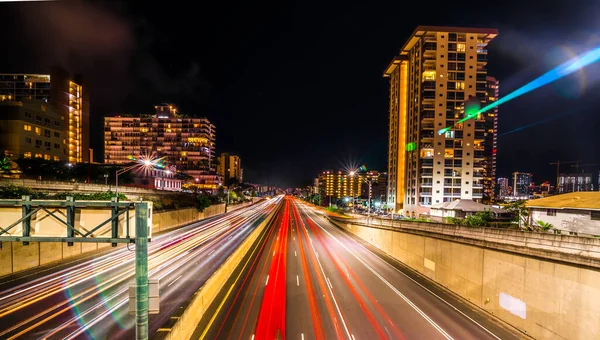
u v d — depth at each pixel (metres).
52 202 7.79
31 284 23.44
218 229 60.91
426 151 78.62
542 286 17.05
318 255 38.34
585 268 15.00
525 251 18.06
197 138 144.25
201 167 142.62
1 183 32.50
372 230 47.44
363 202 160.62
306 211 125.25
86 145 110.50
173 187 106.81
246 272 29.22
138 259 7.90
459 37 79.00
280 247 43.34
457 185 77.81
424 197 78.00
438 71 78.25
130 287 7.96
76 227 7.97
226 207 109.50
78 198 33.62
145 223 7.96
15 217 7.82
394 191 96.38
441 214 62.16
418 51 83.31
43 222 7.90
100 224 7.93
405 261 34.34
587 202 31.62
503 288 19.67
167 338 12.91
